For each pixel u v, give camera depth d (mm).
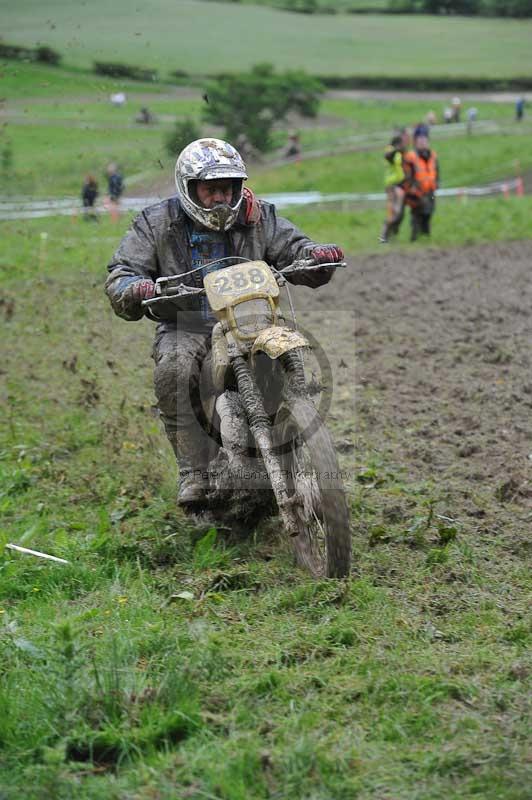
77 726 6273
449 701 6625
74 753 6152
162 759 5973
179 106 27641
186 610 8094
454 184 57031
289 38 129625
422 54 128375
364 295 22406
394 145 31641
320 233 34844
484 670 7008
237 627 7711
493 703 6555
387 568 8812
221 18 134250
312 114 80938
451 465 11680
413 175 31531
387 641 7418
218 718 6375
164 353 9414
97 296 19922
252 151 61000
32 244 25297
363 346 17734
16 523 10281
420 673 6938
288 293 9320
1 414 14141
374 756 5980
